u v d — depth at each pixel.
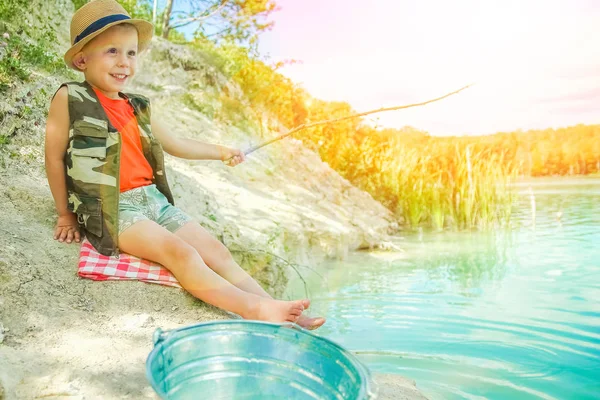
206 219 3.11
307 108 6.55
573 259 3.71
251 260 3.04
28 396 1.39
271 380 1.43
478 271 3.54
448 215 5.53
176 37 5.77
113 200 2.05
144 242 2.02
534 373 2.05
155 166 2.27
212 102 5.27
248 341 1.45
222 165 4.42
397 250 4.33
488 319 2.61
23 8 3.73
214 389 1.41
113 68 2.13
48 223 2.23
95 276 1.97
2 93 2.81
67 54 2.11
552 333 2.43
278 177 4.88
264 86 5.96
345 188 5.63
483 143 6.67
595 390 1.90
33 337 1.65
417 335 2.45
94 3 2.12
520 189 6.45
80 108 2.07
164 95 5.01
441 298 2.99
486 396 1.86
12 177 2.45
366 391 1.16
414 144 6.41
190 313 1.97
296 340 1.43
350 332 2.47
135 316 1.87
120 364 1.59
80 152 2.06
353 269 3.71
